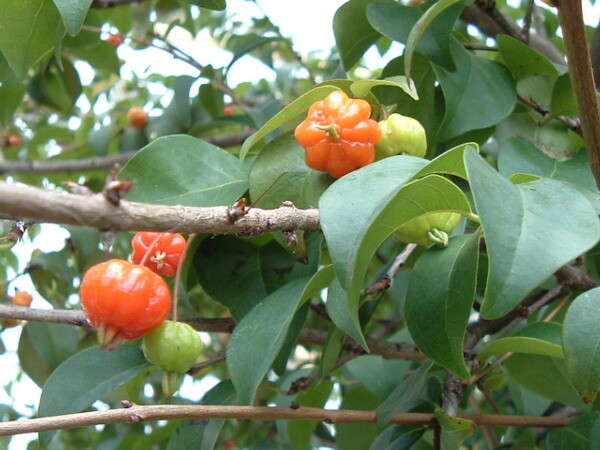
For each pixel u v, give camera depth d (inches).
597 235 6.1
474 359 9.8
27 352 13.3
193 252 10.4
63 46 14.7
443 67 10.1
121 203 5.6
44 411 9.4
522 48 10.8
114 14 17.9
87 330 13.3
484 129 11.0
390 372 12.9
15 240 7.6
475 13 13.2
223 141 16.8
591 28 14.7
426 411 10.9
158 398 17.6
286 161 9.1
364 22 11.1
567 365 7.1
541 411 12.7
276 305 8.8
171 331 8.5
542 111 11.3
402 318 15.4
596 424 9.9
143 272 7.9
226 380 10.2
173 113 16.8
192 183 9.4
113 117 21.3
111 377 9.8
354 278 7.0
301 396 13.0
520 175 7.3
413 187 6.8
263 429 18.0
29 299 15.2
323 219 6.4
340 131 8.2
